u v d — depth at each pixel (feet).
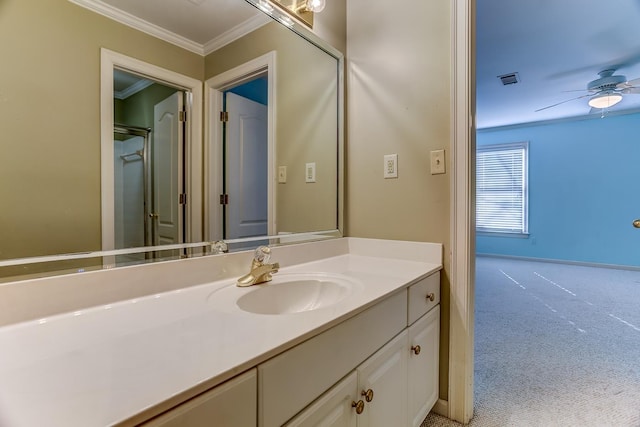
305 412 2.16
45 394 1.41
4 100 2.39
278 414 1.96
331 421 2.41
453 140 4.48
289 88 4.74
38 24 2.56
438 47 4.62
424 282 4.07
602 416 4.76
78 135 2.79
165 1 3.40
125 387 1.47
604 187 15.85
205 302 2.81
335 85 5.43
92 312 2.53
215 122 3.90
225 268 3.61
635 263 15.24
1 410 1.30
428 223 4.74
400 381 3.50
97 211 2.89
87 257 2.81
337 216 5.46
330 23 5.28
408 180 4.90
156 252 3.31
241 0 4.06
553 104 14.30
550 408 4.95
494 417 4.73
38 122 2.56
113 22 3.01
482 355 6.75
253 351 1.84
